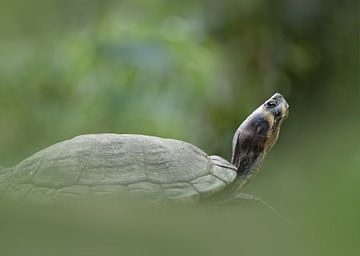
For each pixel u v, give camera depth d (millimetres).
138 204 8336
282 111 10859
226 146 24359
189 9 26844
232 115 24875
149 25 23594
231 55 27000
